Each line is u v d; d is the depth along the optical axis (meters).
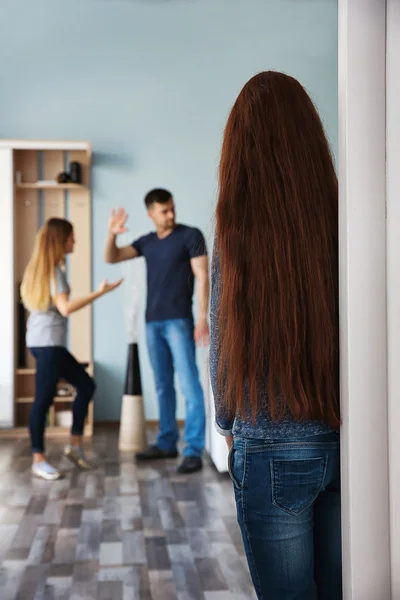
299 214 1.42
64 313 4.76
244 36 7.06
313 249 1.42
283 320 1.39
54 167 6.86
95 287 6.93
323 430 1.42
